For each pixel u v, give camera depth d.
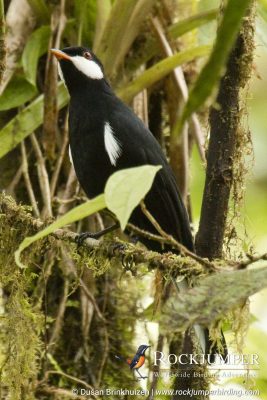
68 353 8.37
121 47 8.38
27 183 8.48
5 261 6.85
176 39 9.45
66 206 8.52
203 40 8.84
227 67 5.84
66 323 8.45
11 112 9.12
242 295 3.32
